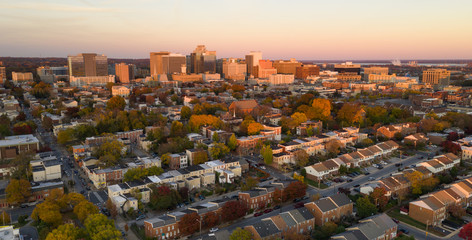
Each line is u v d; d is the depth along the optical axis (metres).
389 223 183.75
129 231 190.25
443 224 199.50
